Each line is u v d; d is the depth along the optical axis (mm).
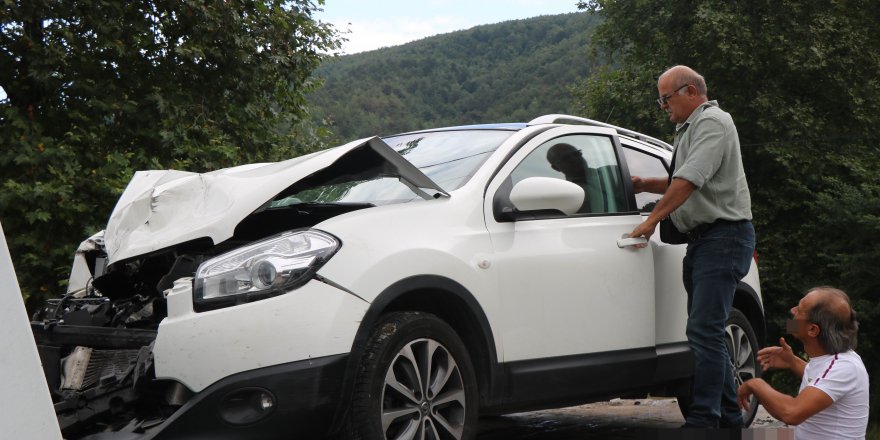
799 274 24641
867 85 27047
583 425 6016
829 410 3391
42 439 1455
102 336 3555
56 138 11578
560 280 4277
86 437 3305
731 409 4613
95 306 3850
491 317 3932
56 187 9984
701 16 26359
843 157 25766
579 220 4566
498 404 3982
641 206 4992
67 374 3574
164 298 3619
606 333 4469
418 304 3797
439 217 3924
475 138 4688
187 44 12562
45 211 9875
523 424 6113
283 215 4086
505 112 92125
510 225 4191
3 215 10023
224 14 12852
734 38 26234
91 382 3586
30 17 11039
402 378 3596
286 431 3244
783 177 25953
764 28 26859
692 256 4598
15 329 1444
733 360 5363
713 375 4434
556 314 4234
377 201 4199
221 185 3848
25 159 10164
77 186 10242
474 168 4316
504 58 123375
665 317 4883
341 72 120438
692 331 4512
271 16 13695
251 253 3381
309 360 3256
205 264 3395
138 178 4504
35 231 9945
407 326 3564
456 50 129375
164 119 11984
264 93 14195
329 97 73375
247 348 3201
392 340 3500
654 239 4914
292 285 3311
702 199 4492
